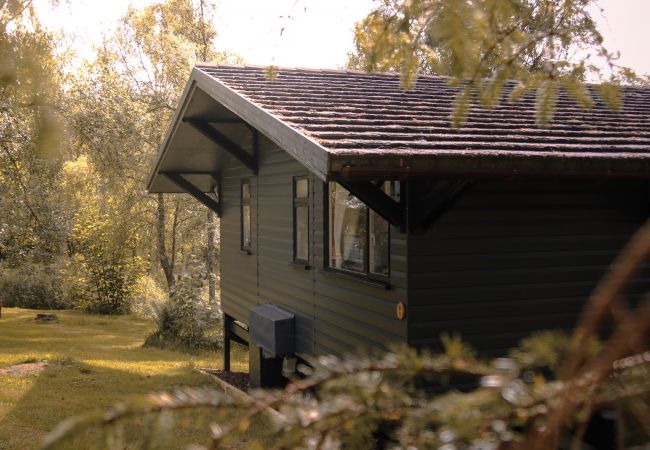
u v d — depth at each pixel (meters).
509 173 5.48
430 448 0.83
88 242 25.94
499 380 0.81
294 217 9.62
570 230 6.70
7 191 15.24
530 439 0.75
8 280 26.67
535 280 6.60
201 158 12.73
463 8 1.39
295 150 5.96
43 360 13.22
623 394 0.80
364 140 5.73
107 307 25.41
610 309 0.65
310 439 0.91
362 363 0.96
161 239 23.81
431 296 6.35
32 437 7.66
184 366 13.80
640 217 6.89
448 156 5.30
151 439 0.88
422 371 0.93
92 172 20.16
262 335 10.02
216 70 9.32
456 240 6.38
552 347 0.81
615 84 1.54
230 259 12.99
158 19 22.42
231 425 0.94
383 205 6.16
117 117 16.36
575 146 6.00
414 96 8.31
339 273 7.89
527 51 1.56
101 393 10.54
